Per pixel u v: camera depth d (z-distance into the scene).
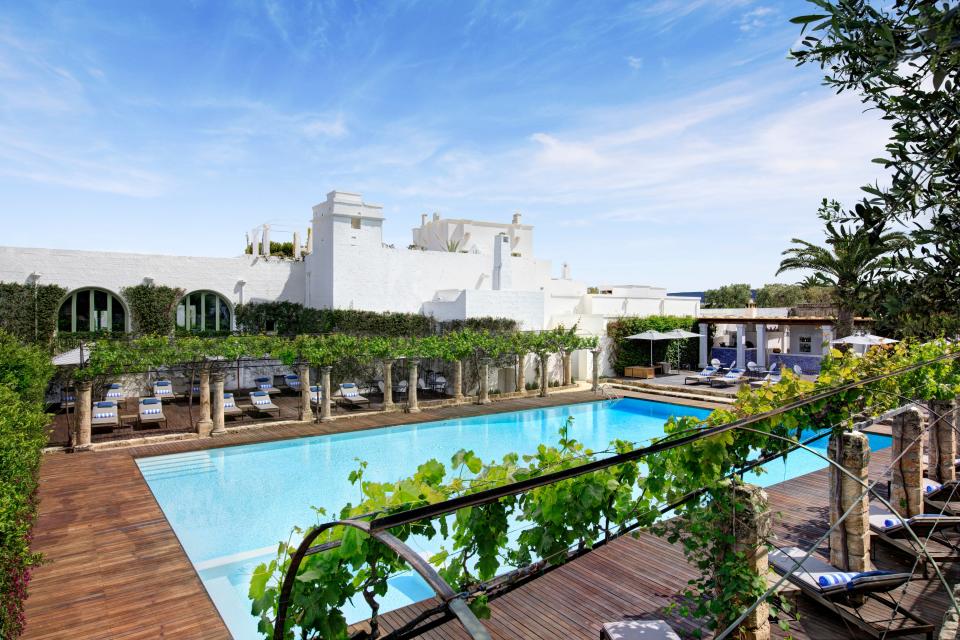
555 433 18.41
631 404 23.27
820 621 5.60
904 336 3.16
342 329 24.97
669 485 5.52
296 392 23.39
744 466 5.59
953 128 2.47
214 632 6.34
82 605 6.91
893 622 5.43
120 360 14.92
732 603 4.63
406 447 16.47
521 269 34.81
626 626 5.10
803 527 8.14
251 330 25.41
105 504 10.52
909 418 7.75
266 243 28.61
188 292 23.91
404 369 25.03
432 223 40.94
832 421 6.73
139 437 15.41
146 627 6.43
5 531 4.25
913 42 2.33
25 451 5.90
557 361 27.98
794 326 29.31
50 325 20.67
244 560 9.12
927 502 8.13
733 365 27.89
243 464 14.59
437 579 1.53
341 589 4.04
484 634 1.26
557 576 7.09
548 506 4.91
